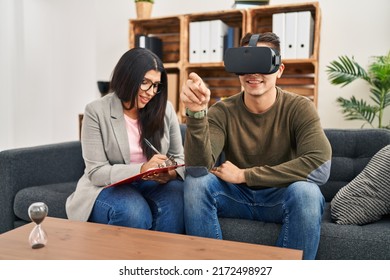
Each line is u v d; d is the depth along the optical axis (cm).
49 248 95
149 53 153
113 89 156
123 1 336
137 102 154
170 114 171
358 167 176
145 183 159
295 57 251
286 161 147
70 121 380
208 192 135
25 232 107
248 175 134
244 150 149
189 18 285
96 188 148
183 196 151
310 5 247
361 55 264
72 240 100
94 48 355
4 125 378
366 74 238
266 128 146
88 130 151
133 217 137
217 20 273
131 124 162
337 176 179
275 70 126
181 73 284
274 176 132
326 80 274
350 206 140
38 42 382
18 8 382
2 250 94
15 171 184
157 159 143
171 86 289
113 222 138
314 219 121
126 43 337
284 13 253
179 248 95
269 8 256
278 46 144
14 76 385
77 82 372
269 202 140
